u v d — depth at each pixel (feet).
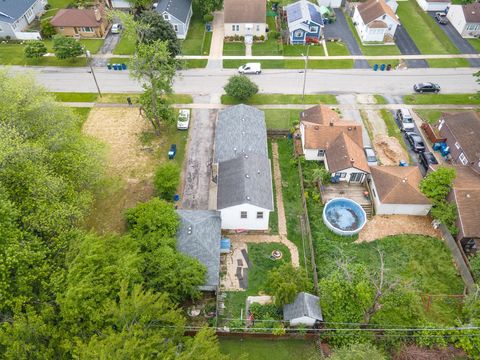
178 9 252.62
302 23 241.35
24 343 85.97
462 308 119.55
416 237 143.23
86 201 131.85
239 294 127.24
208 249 127.54
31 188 116.26
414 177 153.58
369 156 169.37
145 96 174.09
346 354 99.25
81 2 280.92
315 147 167.53
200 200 156.04
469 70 229.04
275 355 112.78
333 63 234.38
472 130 168.96
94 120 193.67
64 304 91.61
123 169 169.27
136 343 82.79
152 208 129.59
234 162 152.35
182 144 181.47
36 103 135.85
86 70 227.40
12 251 96.68
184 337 100.48
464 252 138.72
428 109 202.28
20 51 241.76
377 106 204.13
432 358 107.14
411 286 126.11
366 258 136.26
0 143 114.01
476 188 142.41
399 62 234.58
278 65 232.73
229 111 181.16
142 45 161.99
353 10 275.18
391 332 113.09
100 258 102.83
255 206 135.54
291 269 121.80
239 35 253.44
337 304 115.96
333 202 153.99
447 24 269.85
